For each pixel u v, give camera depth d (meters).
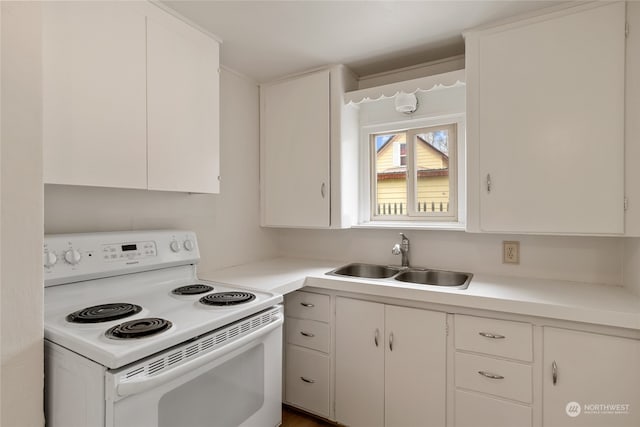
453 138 2.09
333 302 1.82
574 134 1.45
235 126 2.20
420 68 2.10
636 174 1.35
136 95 1.33
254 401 1.29
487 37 1.62
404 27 1.66
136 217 1.64
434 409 1.55
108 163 1.23
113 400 0.82
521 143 1.55
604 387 1.24
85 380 0.87
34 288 0.90
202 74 1.63
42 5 0.98
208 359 1.03
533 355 1.35
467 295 1.44
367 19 1.58
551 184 1.50
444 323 1.53
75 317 1.08
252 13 1.52
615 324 1.20
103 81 1.22
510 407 1.39
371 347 1.71
